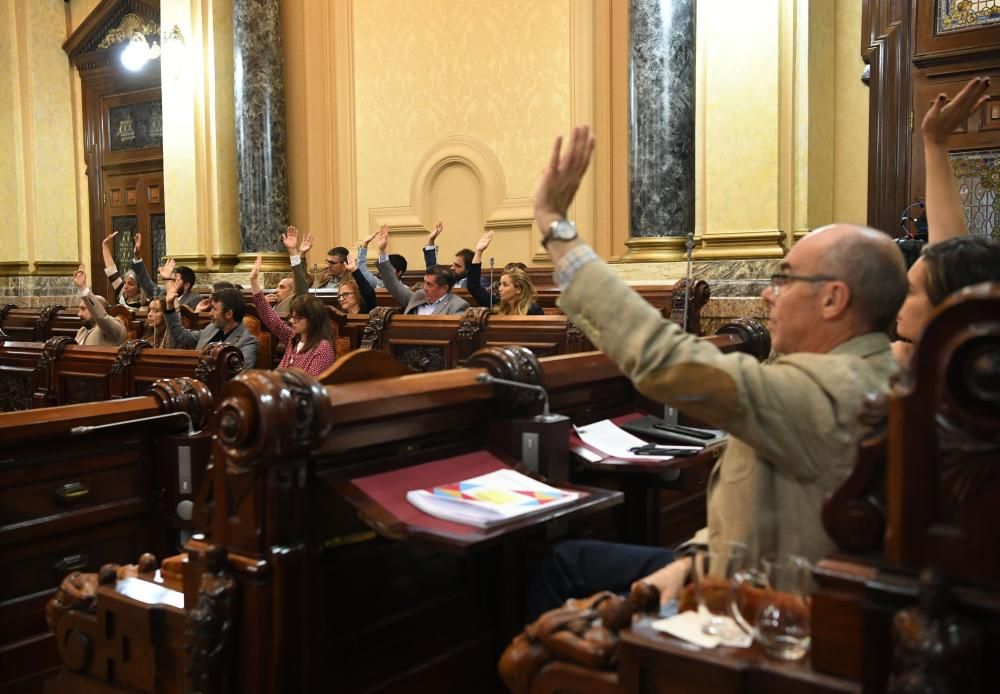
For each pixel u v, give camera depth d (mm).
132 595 2064
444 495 1989
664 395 1662
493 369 2469
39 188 12062
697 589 1486
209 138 9703
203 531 1960
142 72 11531
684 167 7133
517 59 8609
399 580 2168
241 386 1823
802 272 1816
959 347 1129
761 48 6652
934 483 1165
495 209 8797
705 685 1350
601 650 1495
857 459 1309
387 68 9352
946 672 1089
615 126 8172
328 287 8070
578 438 2740
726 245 6812
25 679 2623
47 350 5336
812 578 1385
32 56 11969
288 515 1866
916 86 5609
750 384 1631
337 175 9703
